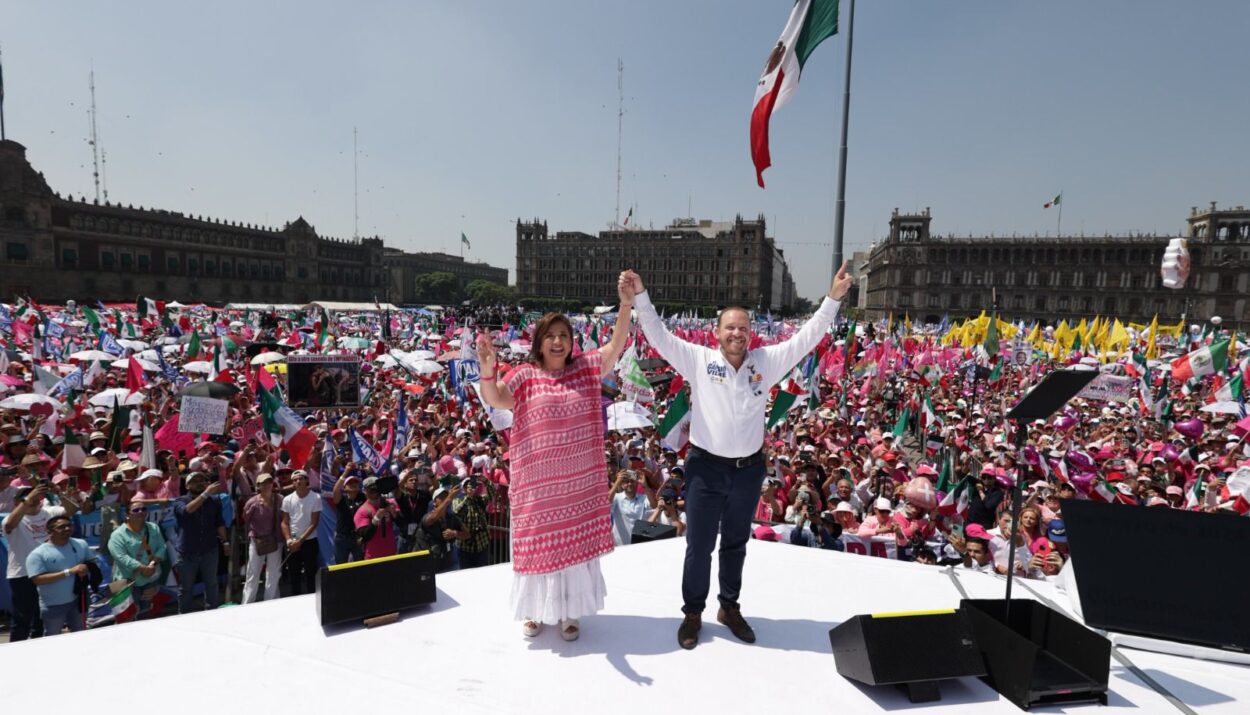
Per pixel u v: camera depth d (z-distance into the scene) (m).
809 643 2.54
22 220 78.06
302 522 8.09
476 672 2.29
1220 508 8.24
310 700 2.11
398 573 2.75
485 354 2.56
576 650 2.46
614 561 3.46
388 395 17.55
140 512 7.00
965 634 2.22
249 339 27.28
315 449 9.88
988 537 7.50
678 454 11.63
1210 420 15.88
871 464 11.21
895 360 24.98
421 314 59.75
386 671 2.29
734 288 141.88
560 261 153.75
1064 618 2.22
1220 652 2.29
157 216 94.25
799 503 8.38
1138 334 27.97
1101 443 13.36
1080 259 105.69
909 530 8.02
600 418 2.67
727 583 2.62
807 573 3.27
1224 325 91.75
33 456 8.42
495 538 8.71
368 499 8.01
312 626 2.62
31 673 2.20
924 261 114.62
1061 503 2.68
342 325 44.09
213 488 7.66
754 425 2.58
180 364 19.97
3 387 14.19
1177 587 2.42
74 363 17.80
